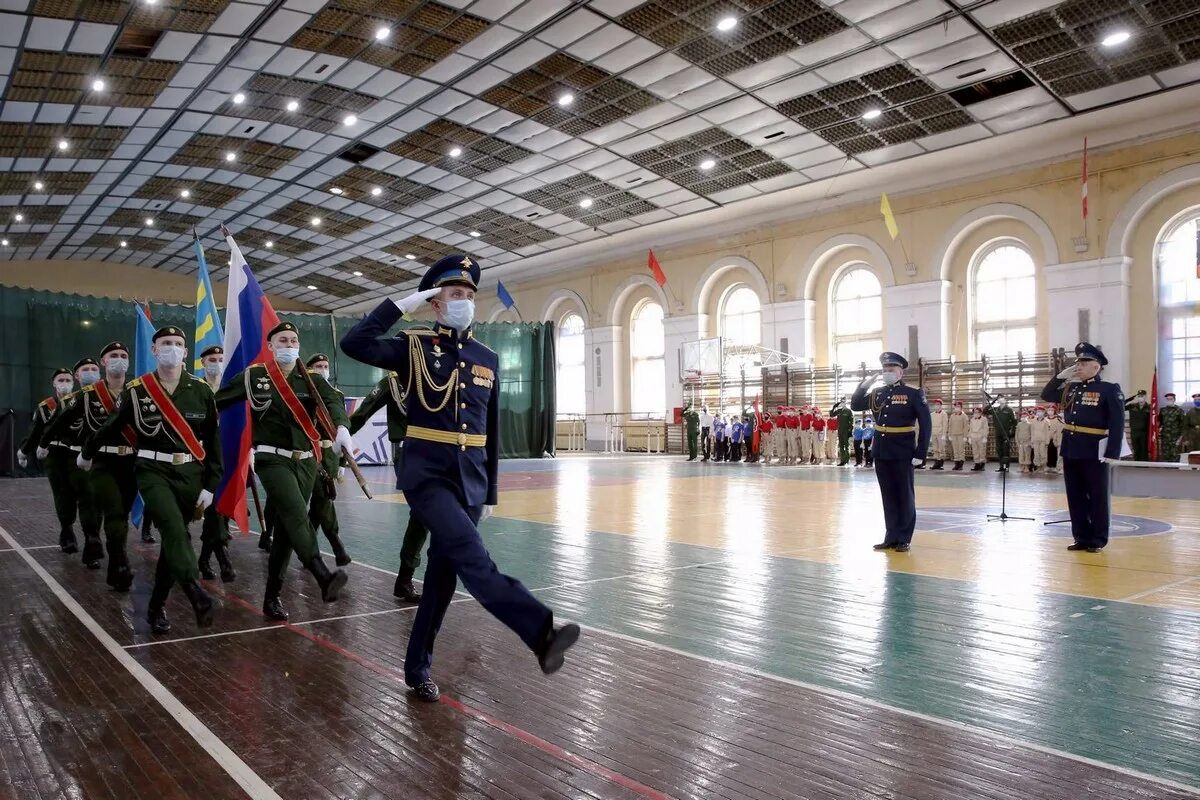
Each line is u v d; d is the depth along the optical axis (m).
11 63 16.08
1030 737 3.17
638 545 7.97
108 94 17.70
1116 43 14.57
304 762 3.02
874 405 7.75
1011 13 13.89
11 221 27.39
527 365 25.36
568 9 14.37
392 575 6.70
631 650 4.39
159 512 4.90
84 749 3.17
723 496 12.97
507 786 2.80
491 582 3.34
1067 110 17.17
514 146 20.67
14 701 3.73
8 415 16.78
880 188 22.05
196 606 4.85
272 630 4.97
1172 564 6.72
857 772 2.86
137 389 5.06
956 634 4.65
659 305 28.61
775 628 4.82
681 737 3.20
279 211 26.75
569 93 17.59
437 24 14.93
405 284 35.88
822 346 23.84
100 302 17.59
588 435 30.03
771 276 24.72
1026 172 19.58
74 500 8.06
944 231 20.98
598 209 24.91
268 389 5.30
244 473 5.90
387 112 18.86
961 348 21.00
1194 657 4.18
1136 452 17.16
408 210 26.11
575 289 30.80
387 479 16.98
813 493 13.39
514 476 17.69
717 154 20.39
